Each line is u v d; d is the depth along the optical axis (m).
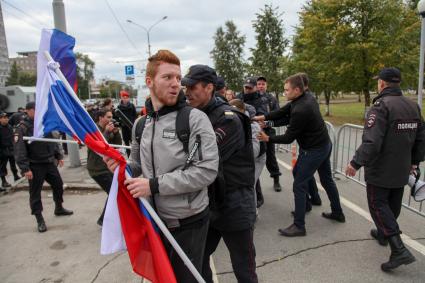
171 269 1.79
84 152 11.66
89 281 3.27
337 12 18.95
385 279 3.02
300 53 22.80
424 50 5.56
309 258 3.43
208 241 2.50
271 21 23.16
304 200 3.91
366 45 17.38
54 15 8.05
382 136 2.97
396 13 17.86
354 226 4.12
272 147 5.53
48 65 1.88
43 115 1.95
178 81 1.77
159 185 1.67
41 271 3.51
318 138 3.75
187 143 1.73
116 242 1.85
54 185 5.01
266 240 3.87
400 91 3.12
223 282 3.08
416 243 3.63
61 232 4.51
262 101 5.50
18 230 4.64
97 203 5.68
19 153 4.39
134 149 2.07
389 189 3.17
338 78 19.67
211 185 2.06
